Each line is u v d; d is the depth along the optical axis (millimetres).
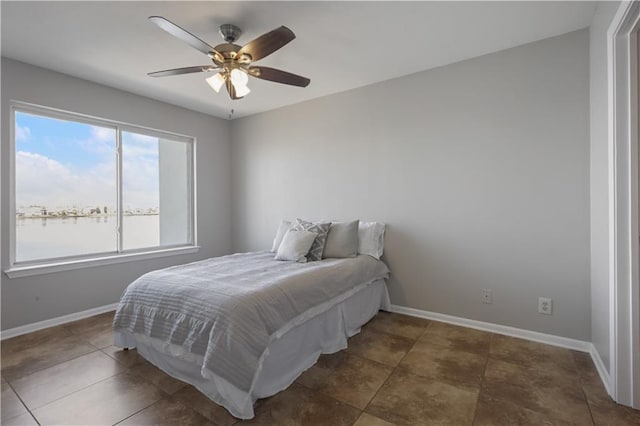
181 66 2740
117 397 1736
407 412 1610
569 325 2305
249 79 3053
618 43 1621
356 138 3307
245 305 1665
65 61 2639
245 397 1547
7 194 2588
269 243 4066
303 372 1995
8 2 1860
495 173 2566
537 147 2395
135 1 1872
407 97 2980
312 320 2123
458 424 1523
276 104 3801
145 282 2098
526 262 2457
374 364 2098
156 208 3746
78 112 2961
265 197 4090
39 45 2377
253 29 2180
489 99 2580
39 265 2746
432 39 2346
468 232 2699
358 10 1983
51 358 2176
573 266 2281
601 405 1647
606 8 1785
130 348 2287
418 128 2930
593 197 2129
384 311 3100
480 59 2611
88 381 1890
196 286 1902
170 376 1941
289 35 1735
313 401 1705
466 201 2701
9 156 2596
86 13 1983
